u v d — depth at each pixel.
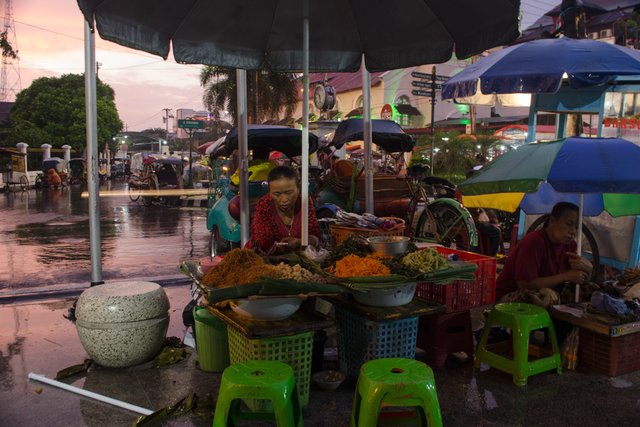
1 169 30.55
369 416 2.46
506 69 4.98
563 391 3.43
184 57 4.12
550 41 5.27
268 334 2.93
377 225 5.25
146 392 3.47
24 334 4.60
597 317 3.66
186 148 57.44
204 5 3.94
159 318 3.93
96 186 5.54
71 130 41.44
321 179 8.52
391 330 3.36
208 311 3.67
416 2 3.99
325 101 16.30
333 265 3.38
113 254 9.32
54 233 11.96
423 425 2.69
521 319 3.50
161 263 8.48
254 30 4.29
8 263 8.41
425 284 3.92
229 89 21.50
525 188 3.45
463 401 3.29
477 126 32.06
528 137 6.45
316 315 3.24
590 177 3.36
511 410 3.17
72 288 6.21
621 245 5.60
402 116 36.50
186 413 3.14
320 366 3.78
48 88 42.12
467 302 3.84
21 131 39.72
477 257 4.04
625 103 6.19
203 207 19.08
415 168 7.76
